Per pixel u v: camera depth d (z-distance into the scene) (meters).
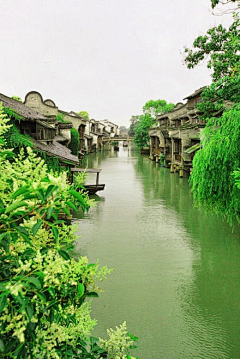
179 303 8.90
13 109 15.97
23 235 1.94
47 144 21.06
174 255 12.23
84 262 2.23
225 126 10.41
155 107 66.50
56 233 1.99
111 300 9.04
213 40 20.17
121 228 15.59
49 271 1.92
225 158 9.92
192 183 11.37
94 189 23.19
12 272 2.13
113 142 86.19
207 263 11.49
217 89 18.41
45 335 2.08
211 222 16.42
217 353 6.95
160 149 45.75
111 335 3.06
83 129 57.06
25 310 1.71
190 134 29.83
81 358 2.43
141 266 11.23
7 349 1.77
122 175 33.75
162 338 7.43
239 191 9.91
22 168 2.51
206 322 8.06
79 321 2.61
